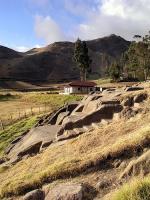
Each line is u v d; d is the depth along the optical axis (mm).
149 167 16109
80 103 42281
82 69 167250
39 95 112500
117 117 27984
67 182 18094
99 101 34406
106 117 29828
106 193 16125
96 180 17531
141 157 16672
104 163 18797
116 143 19844
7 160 33094
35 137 34375
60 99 101875
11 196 19375
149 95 29703
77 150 22844
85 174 18578
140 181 14086
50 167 20094
